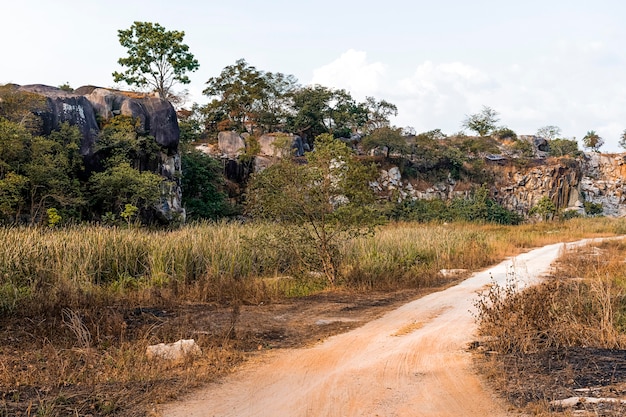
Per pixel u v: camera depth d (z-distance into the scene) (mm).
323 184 17250
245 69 76188
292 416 6504
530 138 108500
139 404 6770
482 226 53031
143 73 57219
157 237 18609
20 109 34219
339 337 10758
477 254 23781
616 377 7457
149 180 36719
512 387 7285
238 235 19531
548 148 110000
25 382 7453
